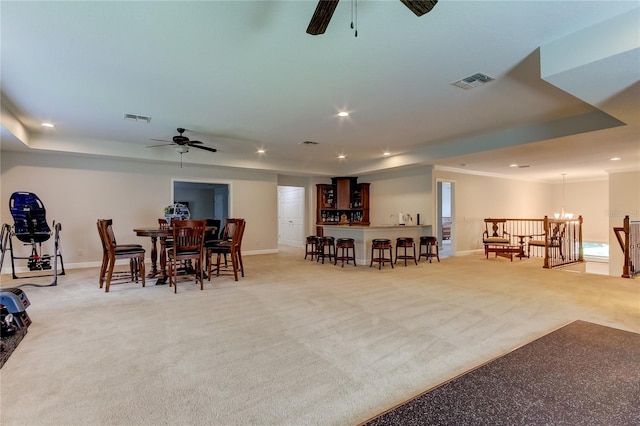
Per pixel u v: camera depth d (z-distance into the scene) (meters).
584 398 1.61
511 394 1.66
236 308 3.67
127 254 4.63
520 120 4.70
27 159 5.95
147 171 7.07
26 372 2.21
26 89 3.52
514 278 5.38
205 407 1.83
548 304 3.82
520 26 2.35
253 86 3.46
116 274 5.55
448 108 4.15
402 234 7.30
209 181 7.86
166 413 1.78
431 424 1.43
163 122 4.78
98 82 3.34
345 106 4.09
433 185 7.65
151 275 5.31
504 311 3.55
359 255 6.87
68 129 5.18
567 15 2.22
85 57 2.81
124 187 6.83
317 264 6.86
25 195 5.24
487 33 2.45
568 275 5.67
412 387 2.05
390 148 6.69
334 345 2.67
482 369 1.93
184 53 2.76
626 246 5.51
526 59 2.86
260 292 4.40
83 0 2.05
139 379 2.13
